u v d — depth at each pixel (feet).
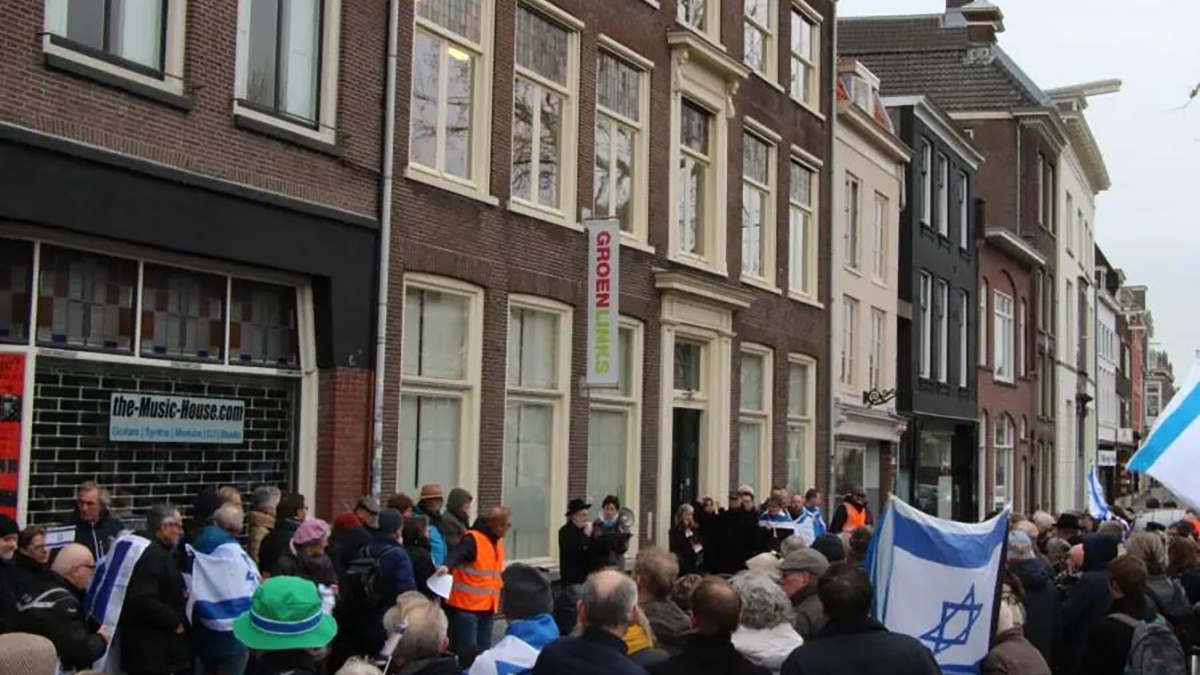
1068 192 166.61
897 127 106.42
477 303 52.54
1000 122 145.07
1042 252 151.43
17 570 25.13
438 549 40.01
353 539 34.50
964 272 120.16
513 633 21.85
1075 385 170.71
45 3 34.99
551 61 58.03
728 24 72.84
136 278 38.86
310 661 20.07
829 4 86.79
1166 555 38.68
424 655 19.30
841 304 90.07
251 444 42.86
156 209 38.17
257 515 33.58
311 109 45.06
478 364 52.37
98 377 37.60
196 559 28.91
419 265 49.08
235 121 41.14
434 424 50.67
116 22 37.70
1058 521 45.37
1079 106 160.76
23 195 34.30
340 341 45.11
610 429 62.44
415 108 50.03
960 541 23.63
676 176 67.26
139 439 38.78
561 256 57.41
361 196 46.44
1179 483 29.40
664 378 65.16
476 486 52.08
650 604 23.88
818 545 34.06
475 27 53.26
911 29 152.97
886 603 23.89
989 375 128.06
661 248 65.41
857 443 94.79
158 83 38.65
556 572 56.85
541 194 57.47
